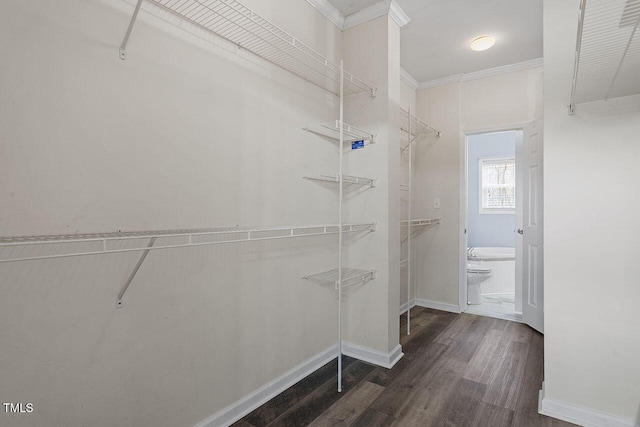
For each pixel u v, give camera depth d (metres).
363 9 2.46
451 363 2.49
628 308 1.69
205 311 1.64
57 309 1.15
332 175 2.49
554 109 1.84
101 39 1.24
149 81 1.39
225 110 1.71
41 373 1.12
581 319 1.79
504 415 1.86
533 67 3.33
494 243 5.28
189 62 1.54
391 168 2.48
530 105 3.36
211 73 1.64
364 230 2.53
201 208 1.60
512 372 2.35
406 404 1.96
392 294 2.50
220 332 1.71
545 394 1.89
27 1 1.06
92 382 1.24
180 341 1.53
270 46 1.90
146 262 1.40
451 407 1.93
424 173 3.98
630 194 1.68
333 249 2.52
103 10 1.25
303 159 2.23
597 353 1.75
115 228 1.29
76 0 1.17
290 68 2.11
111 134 1.27
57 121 1.13
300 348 2.24
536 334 3.08
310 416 1.84
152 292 1.42
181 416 1.55
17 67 1.04
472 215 5.44
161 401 1.47
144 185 1.38
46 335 1.13
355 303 2.58
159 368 1.46
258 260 1.92
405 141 3.81
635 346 1.67
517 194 3.59
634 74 1.54
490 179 5.38
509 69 3.44
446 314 3.68
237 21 1.68
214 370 1.69
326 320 2.48
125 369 1.34
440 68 3.53
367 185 2.51
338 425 1.77
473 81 3.68
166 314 1.47
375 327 2.48
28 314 1.09
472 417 1.84
